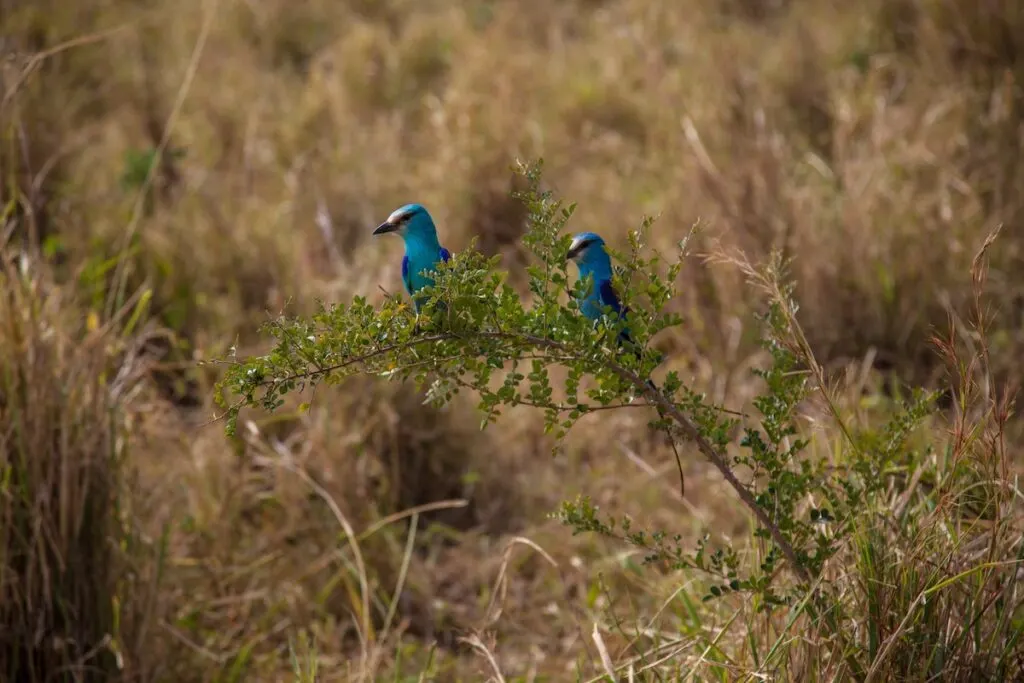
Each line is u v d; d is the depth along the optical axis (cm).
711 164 1338
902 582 611
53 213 1341
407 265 656
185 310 1261
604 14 2058
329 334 534
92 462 819
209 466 1027
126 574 834
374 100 1822
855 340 1200
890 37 1717
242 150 1628
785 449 825
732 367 1156
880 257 1223
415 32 1941
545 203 561
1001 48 1513
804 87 1652
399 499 1081
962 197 1322
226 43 1966
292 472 1019
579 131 1664
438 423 1103
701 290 1235
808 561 632
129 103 1723
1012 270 1210
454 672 891
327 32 2042
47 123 1414
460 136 1527
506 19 2002
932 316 1190
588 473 1082
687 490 1047
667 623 843
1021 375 1065
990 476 627
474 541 1034
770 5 2048
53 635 799
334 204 1479
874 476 642
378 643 899
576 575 964
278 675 880
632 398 591
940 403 1070
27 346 802
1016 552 616
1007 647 596
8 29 1662
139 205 1049
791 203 1264
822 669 613
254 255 1337
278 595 949
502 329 551
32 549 782
